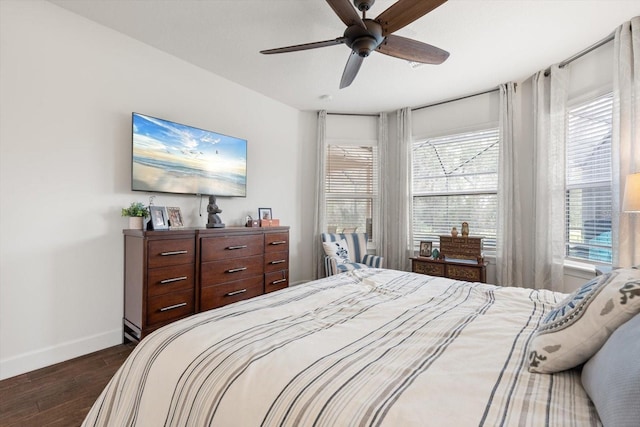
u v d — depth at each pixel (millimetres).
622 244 2309
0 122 1958
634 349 591
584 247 2900
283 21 2352
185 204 3004
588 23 2338
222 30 2473
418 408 657
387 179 4336
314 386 748
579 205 2953
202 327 1128
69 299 2240
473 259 3428
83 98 2312
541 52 2756
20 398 1745
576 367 855
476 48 2678
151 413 890
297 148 4285
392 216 4344
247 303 1451
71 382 1915
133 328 2377
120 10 2234
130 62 2576
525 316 1289
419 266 3713
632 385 516
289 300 1501
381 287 1778
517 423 613
